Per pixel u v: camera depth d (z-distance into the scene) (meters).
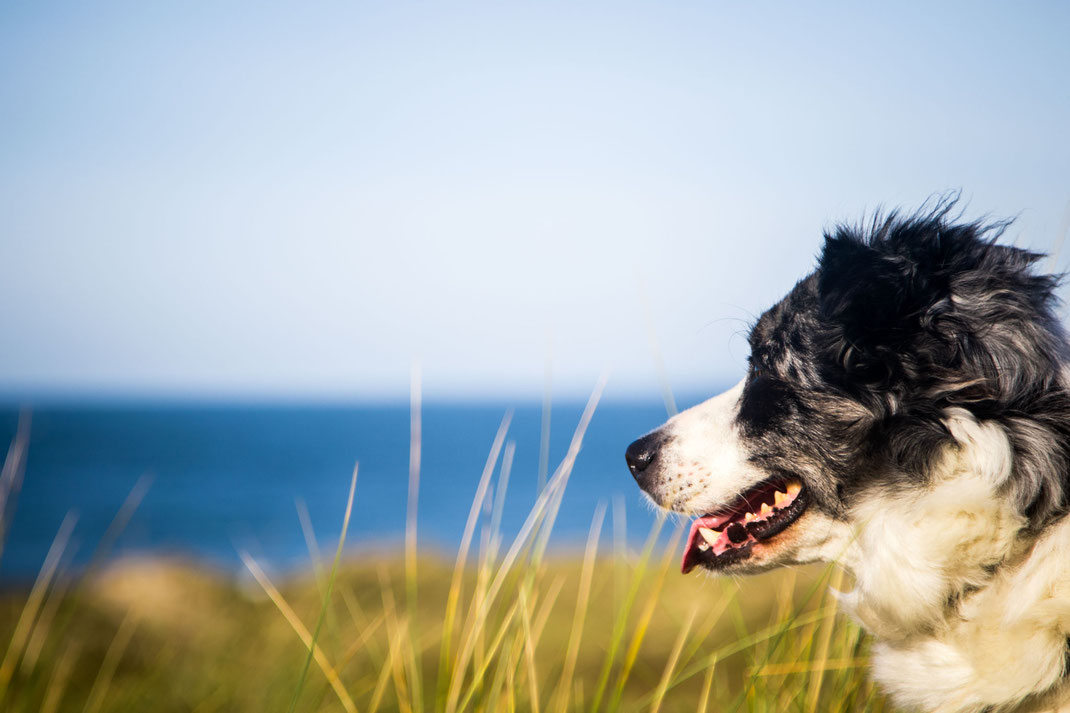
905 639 2.63
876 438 2.63
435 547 9.05
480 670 2.55
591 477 50.56
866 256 2.72
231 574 8.04
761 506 2.95
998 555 2.40
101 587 6.24
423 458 71.12
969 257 2.58
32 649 3.50
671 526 3.16
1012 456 2.36
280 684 4.18
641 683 4.54
